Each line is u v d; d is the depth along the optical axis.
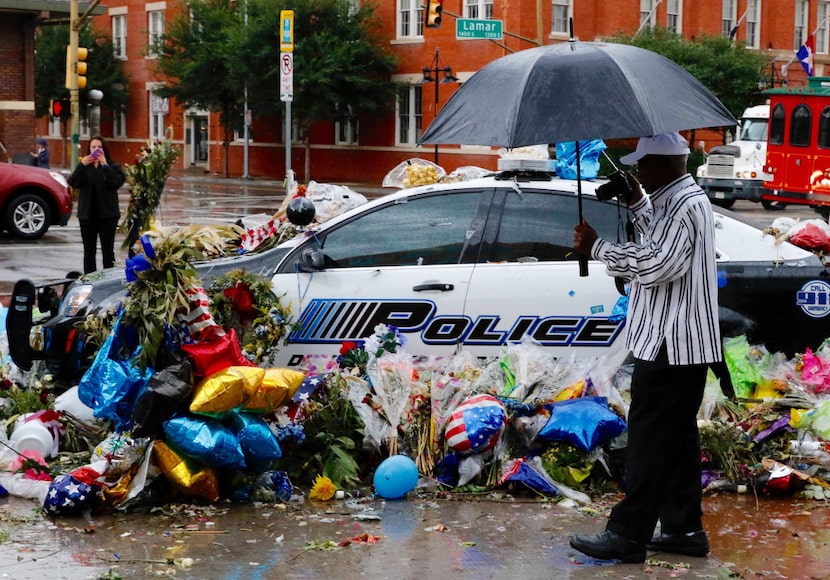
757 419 6.71
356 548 5.29
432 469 6.36
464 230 7.22
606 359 6.90
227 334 6.12
